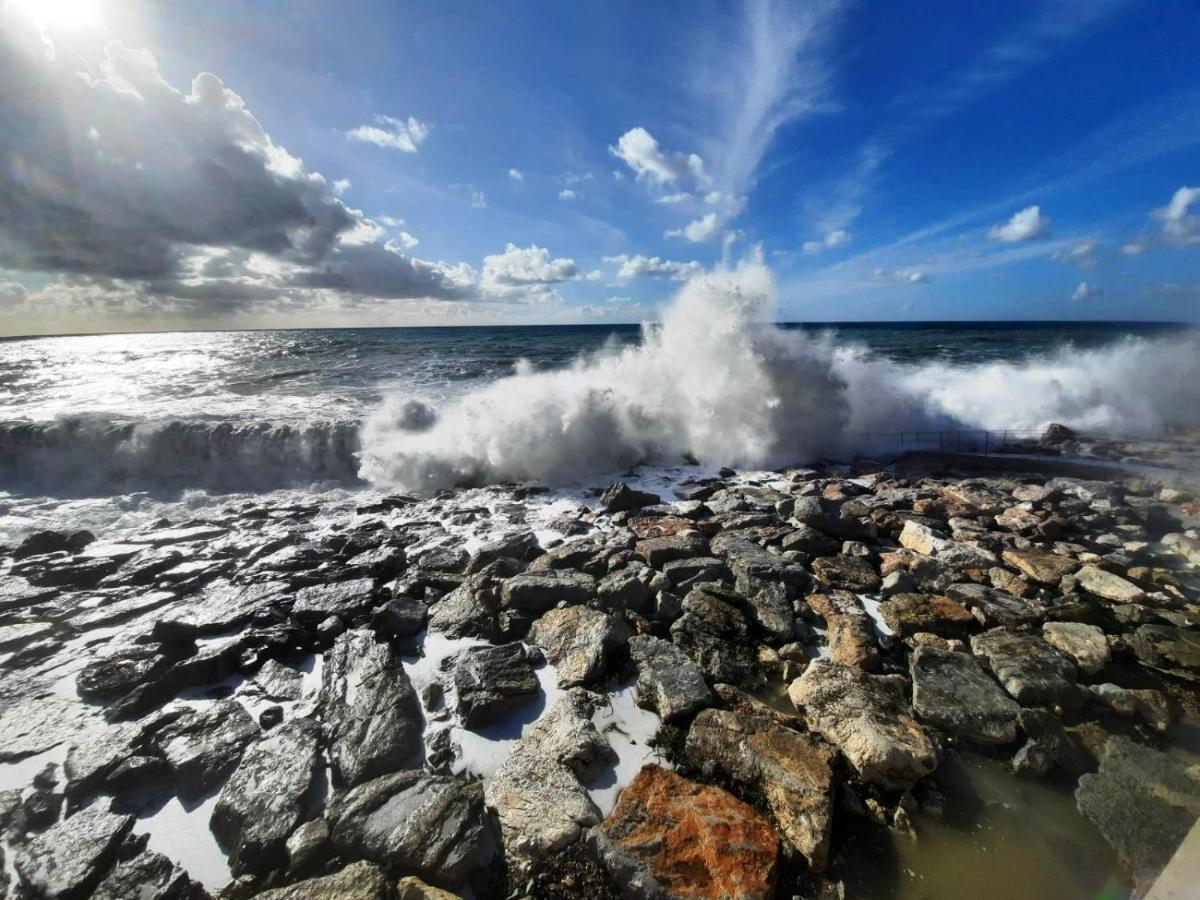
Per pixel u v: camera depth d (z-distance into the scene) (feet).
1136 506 20.20
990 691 10.48
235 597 15.05
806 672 11.12
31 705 11.29
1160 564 16.02
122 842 8.25
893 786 8.79
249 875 7.82
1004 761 9.44
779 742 9.35
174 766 9.52
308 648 13.10
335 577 16.29
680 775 9.09
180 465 27.66
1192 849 6.40
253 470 27.50
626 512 21.26
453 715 10.78
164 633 13.17
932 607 13.57
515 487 25.34
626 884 7.34
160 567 17.43
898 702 10.25
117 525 21.65
